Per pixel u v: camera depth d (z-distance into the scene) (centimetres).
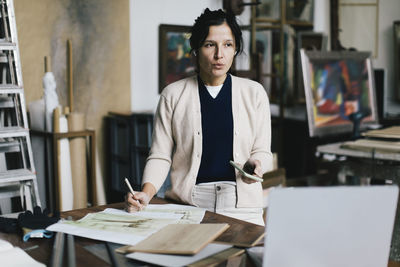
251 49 540
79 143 401
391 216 110
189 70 506
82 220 160
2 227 153
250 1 532
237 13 509
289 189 101
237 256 129
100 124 463
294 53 582
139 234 144
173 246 130
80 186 405
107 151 469
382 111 568
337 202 104
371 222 108
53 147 380
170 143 202
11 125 336
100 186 461
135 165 434
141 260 123
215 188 193
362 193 106
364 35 625
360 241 108
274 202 100
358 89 494
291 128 563
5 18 317
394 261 324
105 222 157
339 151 337
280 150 561
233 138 196
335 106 469
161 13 486
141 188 187
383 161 331
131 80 476
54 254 130
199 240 133
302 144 547
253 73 463
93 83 454
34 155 400
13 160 343
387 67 629
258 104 199
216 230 141
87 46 446
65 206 390
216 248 132
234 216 193
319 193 103
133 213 169
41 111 395
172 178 203
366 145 327
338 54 481
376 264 111
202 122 196
